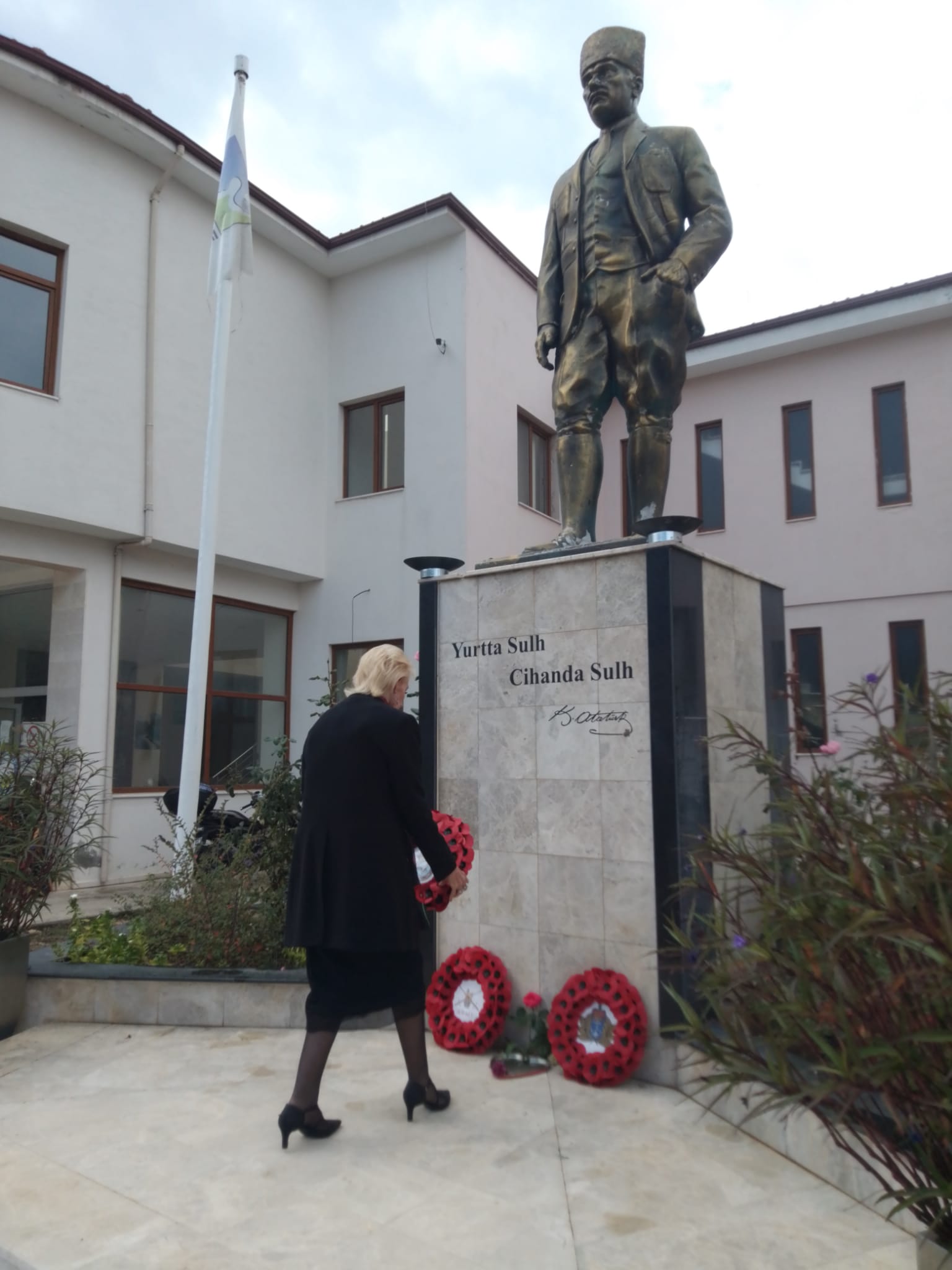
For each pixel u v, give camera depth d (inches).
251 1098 154.6
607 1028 160.9
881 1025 72.5
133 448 410.0
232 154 322.7
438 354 491.5
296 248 501.0
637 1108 148.9
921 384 481.4
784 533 512.7
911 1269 103.0
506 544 509.4
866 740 115.0
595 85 208.7
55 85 376.2
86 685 403.5
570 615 180.9
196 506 436.8
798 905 77.1
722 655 185.3
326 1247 108.3
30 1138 139.9
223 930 216.7
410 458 494.3
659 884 163.5
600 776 173.3
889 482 491.5
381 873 133.0
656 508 206.7
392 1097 153.4
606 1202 118.4
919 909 68.7
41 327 388.8
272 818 260.4
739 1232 111.3
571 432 213.2
